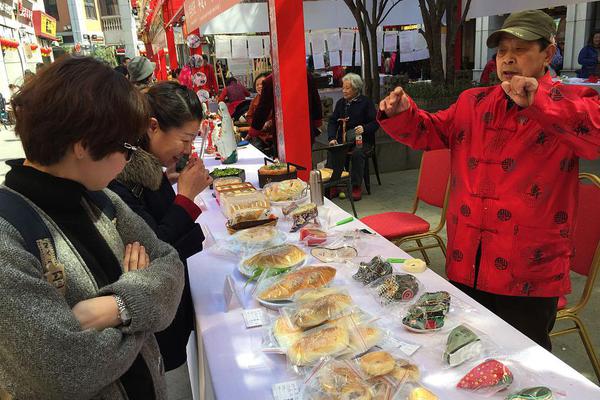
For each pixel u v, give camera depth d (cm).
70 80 75
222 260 172
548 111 125
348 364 100
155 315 86
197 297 144
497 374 96
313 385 96
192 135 156
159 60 1056
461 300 132
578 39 1113
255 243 172
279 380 104
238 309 136
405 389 93
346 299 122
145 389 96
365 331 110
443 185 281
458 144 170
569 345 236
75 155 79
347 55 813
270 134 471
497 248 158
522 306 161
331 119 510
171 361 154
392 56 1077
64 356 71
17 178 80
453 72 618
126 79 83
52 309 72
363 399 90
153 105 148
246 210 202
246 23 753
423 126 178
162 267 97
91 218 95
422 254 317
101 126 76
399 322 123
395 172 594
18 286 69
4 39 1930
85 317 79
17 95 76
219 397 99
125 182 148
